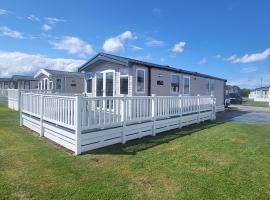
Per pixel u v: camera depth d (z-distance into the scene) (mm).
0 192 3645
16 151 5863
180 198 3588
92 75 13445
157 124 8453
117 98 6762
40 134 7688
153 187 3953
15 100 17141
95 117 6215
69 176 4332
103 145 6398
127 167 4855
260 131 9438
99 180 4180
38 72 26422
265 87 49312
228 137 8016
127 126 7133
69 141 6074
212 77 19078
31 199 3463
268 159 5543
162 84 13047
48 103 7234
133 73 11234
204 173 4609
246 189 3928
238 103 34875
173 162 5227
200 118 12094
